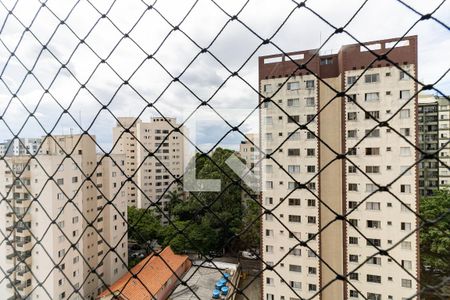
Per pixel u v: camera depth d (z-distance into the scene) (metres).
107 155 1.23
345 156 0.92
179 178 1.19
